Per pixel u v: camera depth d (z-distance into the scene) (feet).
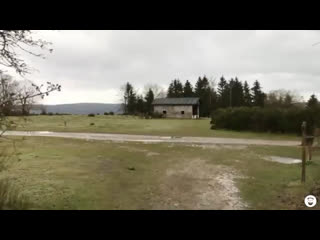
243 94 288.10
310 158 46.47
